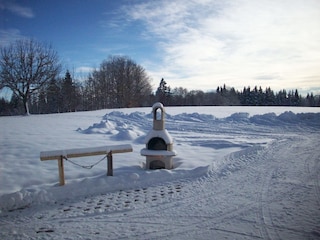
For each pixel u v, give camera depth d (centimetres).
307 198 558
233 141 1190
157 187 646
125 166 767
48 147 1025
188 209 520
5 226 462
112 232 436
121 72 5575
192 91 7669
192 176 719
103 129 1478
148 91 5962
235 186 645
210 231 434
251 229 437
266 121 1803
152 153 738
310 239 403
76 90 5234
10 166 751
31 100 4234
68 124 1867
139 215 497
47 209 530
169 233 430
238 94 7694
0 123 1952
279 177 700
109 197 588
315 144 1145
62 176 612
